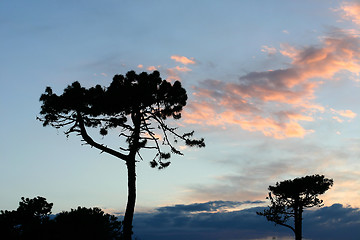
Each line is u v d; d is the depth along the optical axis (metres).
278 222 38.44
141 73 24.98
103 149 24.50
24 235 19.50
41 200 20.66
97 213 21.19
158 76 25.05
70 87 24.27
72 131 24.44
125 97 23.92
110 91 24.09
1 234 19.11
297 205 38.00
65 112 24.62
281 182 38.28
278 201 38.81
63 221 20.19
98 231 20.27
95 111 24.39
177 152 25.67
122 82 24.78
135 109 24.69
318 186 36.97
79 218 20.34
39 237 19.50
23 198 20.47
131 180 24.12
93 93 24.56
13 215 19.86
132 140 24.48
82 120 24.47
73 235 19.94
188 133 25.86
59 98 23.77
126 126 24.73
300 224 37.91
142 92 23.86
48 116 24.17
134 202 23.80
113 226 21.22
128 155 24.47
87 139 24.41
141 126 25.06
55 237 19.66
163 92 24.73
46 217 20.66
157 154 25.33
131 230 22.53
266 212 39.00
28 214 20.09
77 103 24.02
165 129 25.56
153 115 25.39
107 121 24.59
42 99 24.00
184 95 25.48
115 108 24.42
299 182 37.12
